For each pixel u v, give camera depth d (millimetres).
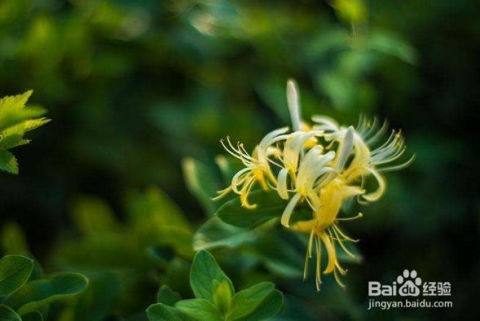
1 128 488
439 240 734
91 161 751
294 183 521
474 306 705
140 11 760
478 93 759
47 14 743
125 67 753
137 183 766
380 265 736
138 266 593
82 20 733
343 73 708
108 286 548
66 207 750
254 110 778
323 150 543
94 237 592
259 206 527
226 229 540
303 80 760
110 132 755
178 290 548
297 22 792
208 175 583
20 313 501
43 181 743
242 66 774
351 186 534
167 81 772
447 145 735
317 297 616
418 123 761
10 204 737
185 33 757
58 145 743
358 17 716
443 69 764
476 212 729
